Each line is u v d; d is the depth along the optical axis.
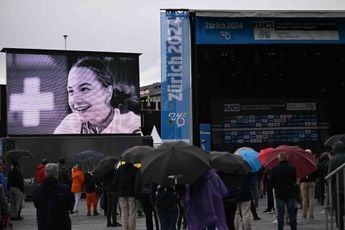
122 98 30.53
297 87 27.72
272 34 24.77
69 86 29.39
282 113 27.86
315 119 27.98
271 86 27.61
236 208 10.35
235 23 24.58
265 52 27.02
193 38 24.14
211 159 9.94
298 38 24.92
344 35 25.28
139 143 30.61
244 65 27.12
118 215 16.70
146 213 11.52
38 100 28.77
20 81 28.55
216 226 8.70
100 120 29.92
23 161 28.02
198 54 26.41
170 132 23.53
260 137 27.72
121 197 11.55
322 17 24.75
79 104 29.53
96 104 29.89
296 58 27.30
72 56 29.53
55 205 7.98
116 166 13.69
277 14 24.39
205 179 8.54
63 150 28.97
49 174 8.10
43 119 28.78
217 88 27.25
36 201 8.08
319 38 24.97
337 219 10.08
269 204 16.73
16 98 28.44
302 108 27.97
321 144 27.98
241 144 27.66
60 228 7.96
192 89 24.23
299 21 25.06
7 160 22.42
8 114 28.25
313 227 13.16
